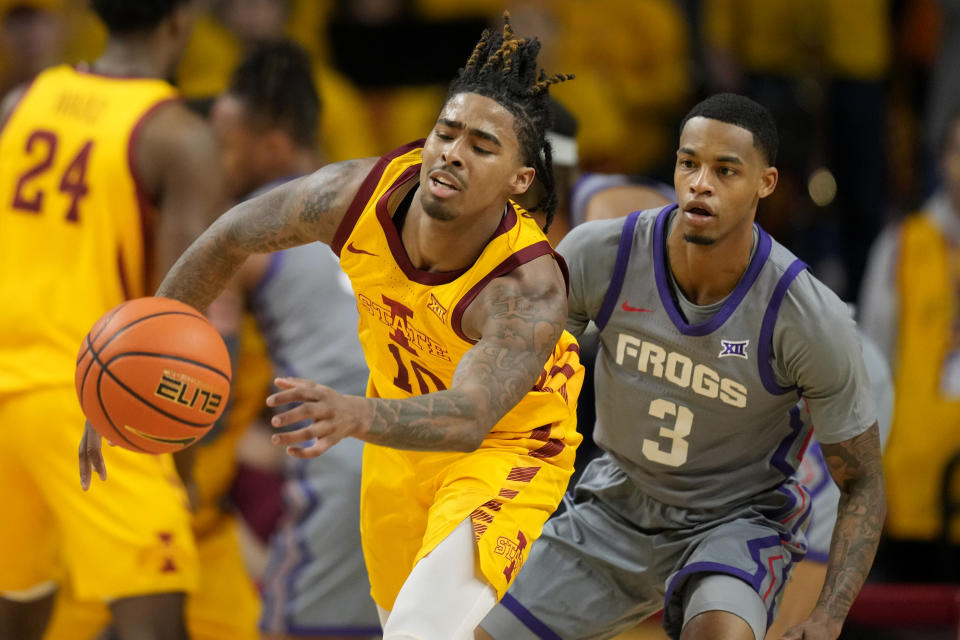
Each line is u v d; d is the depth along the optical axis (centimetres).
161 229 1373
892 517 1956
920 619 1897
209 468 1549
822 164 2548
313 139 1566
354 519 1441
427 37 2477
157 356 998
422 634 989
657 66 2594
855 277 2562
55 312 1362
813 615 1083
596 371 1198
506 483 1055
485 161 972
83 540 1345
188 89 2220
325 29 2505
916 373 1936
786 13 2584
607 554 1217
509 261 988
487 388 916
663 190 1542
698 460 1170
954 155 1933
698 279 1109
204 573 1571
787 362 1105
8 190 1394
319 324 1445
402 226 1021
